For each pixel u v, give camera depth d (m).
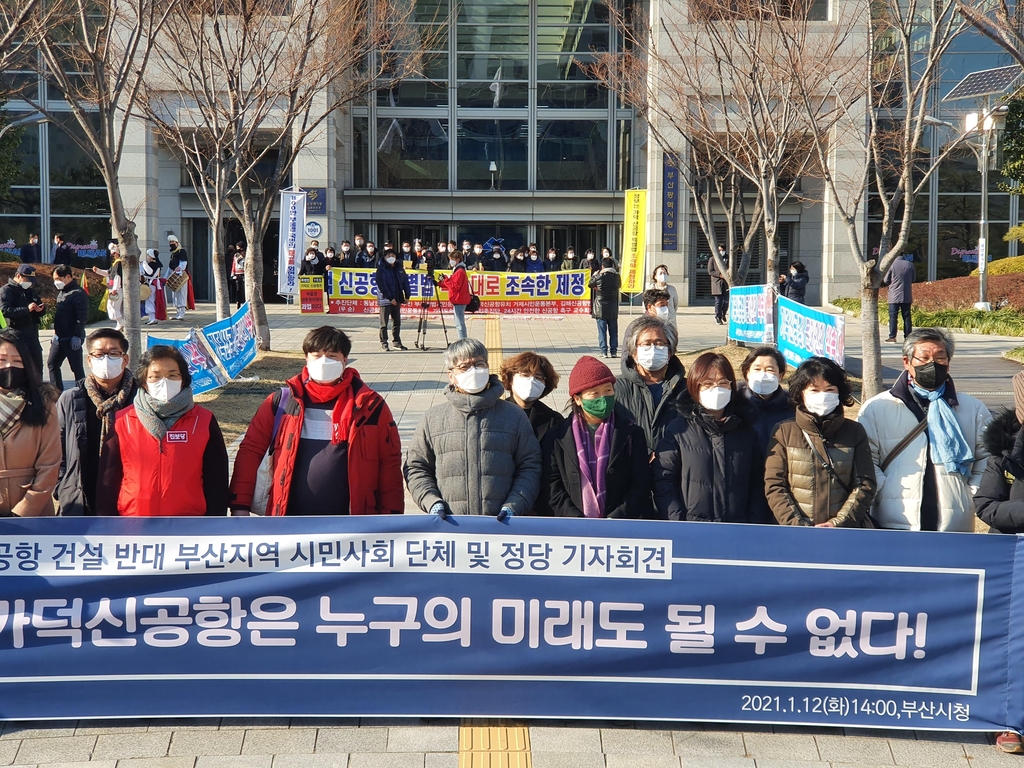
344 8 16.33
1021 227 28.14
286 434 4.96
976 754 4.45
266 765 4.23
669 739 4.52
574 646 4.63
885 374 14.58
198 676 4.61
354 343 18.78
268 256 30.59
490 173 32.56
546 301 25.05
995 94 21.52
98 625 4.59
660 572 4.61
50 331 20.00
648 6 25.59
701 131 17.14
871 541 4.60
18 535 4.57
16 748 4.38
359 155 32.31
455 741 4.47
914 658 4.61
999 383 13.71
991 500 4.78
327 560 4.64
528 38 32.12
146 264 22.56
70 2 12.91
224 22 16.92
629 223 23.70
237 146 15.40
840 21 17.08
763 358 5.53
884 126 21.55
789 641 4.61
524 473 4.90
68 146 29.11
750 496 4.97
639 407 5.61
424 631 4.64
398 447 5.15
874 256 11.04
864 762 4.34
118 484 4.84
